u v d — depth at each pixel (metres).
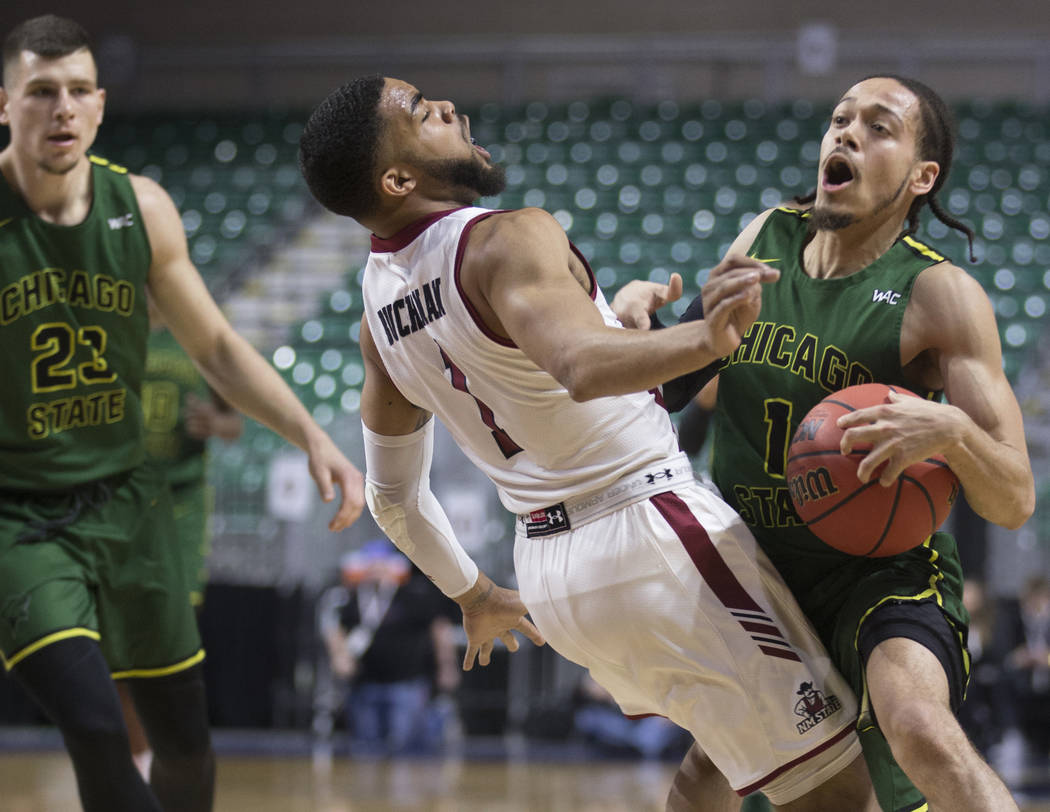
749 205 32.88
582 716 21.95
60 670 6.85
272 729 22.94
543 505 6.00
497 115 36.59
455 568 6.95
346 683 22.73
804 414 6.21
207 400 12.34
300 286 32.16
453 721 22.69
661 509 5.79
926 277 5.95
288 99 38.56
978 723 18.30
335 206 5.78
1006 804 5.08
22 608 7.03
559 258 5.19
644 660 5.95
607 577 5.82
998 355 5.81
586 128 35.72
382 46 38.41
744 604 5.80
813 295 6.28
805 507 5.73
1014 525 5.77
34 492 7.49
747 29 38.03
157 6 39.25
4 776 16.97
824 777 5.88
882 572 6.05
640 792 16.80
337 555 24.84
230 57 38.16
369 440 6.71
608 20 38.38
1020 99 36.59
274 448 25.89
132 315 7.67
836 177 6.20
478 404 5.91
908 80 6.26
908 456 5.25
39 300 7.40
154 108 38.75
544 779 18.28
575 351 4.69
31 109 7.11
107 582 7.62
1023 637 22.03
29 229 7.35
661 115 36.25
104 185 7.55
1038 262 30.62
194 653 7.96
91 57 7.31
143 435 7.91
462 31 38.75
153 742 7.95
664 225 32.34
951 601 6.02
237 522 25.12
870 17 37.84
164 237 7.72
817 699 5.84
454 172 5.75
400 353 6.07
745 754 5.90
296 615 23.12
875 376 6.05
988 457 5.39
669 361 4.49
